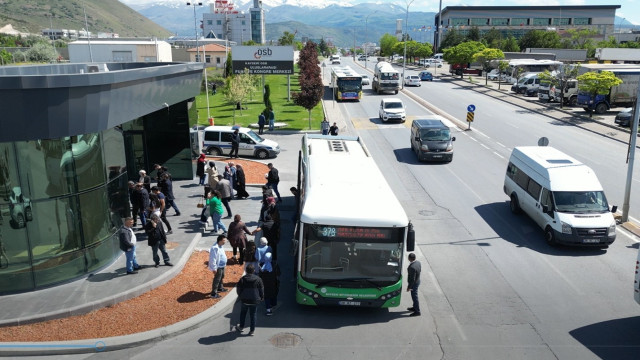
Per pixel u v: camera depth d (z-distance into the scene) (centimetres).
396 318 1134
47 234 1183
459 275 1362
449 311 1169
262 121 3359
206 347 994
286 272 1352
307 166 1364
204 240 1524
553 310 1176
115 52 6962
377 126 3634
